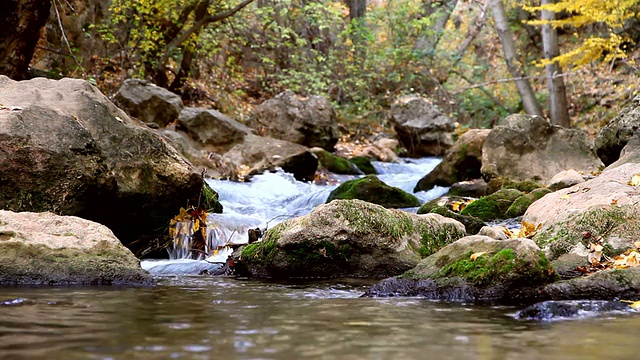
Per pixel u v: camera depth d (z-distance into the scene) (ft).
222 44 72.64
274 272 18.08
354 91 79.30
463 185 35.94
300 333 9.18
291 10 74.74
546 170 35.35
